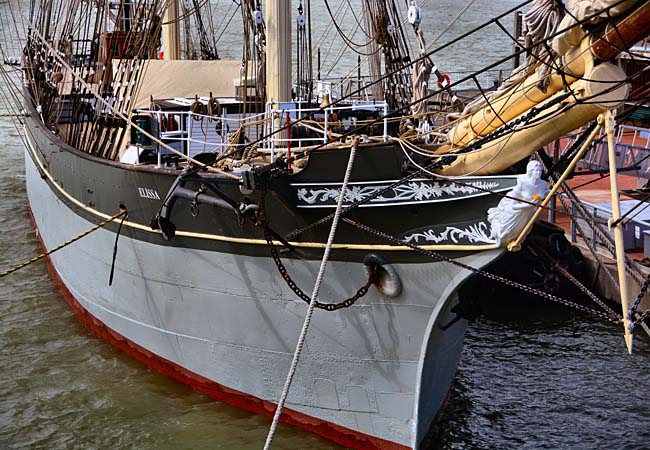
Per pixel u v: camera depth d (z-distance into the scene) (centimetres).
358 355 1338
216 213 1363
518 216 1127
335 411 1391
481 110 1166
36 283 2098
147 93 1852
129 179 1496
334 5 6938
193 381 1540
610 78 1006
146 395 1541
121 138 1620
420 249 1222
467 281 1271
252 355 1429
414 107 1584
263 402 1453
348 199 1244
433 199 1197
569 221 2367
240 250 1365
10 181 3077
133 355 1672
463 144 1198
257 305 1389
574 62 1032
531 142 1110
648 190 2269
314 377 1384
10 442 1394
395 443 1356
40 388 1565
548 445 1481
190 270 1442
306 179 1259
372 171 1233
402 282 1265
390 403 1342
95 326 1788
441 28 5891
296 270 1333
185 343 1514
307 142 1497
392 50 1820
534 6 1078
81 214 1738
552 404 1630
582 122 1073
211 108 1599
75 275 1825
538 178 1114
